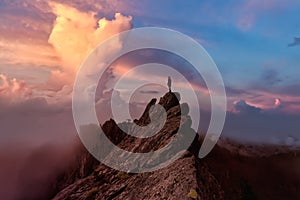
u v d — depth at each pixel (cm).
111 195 1617
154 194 1451
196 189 1382
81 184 1852
